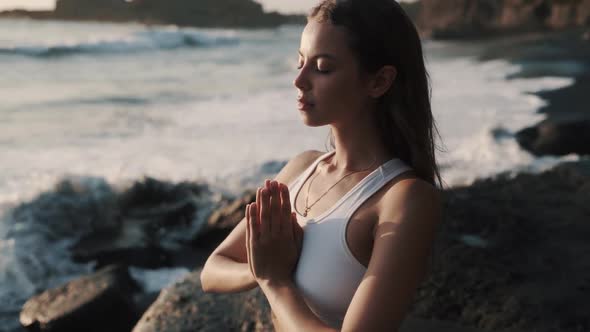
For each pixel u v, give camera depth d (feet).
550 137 35.09
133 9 454.81
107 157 36.58
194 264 23.67
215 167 34.14
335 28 4.66
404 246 4.42
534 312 11.91
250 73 91.56
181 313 10.14
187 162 35.24
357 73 4.69
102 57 106.93
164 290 10.92
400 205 4.55
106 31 173.88
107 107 56.80
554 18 237.45
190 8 458.50
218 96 64.44
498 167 32.04
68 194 26.96
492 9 281.95
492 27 229.86
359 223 4.71
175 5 455.63
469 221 17.20
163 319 10.03
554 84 67.46
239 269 5.44
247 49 146.61
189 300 10.48
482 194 20.56
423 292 12.78
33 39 123.54
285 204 4.80
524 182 22.30
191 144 40.04
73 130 44.75
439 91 62.95
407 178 4.75
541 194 20.92
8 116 50.34
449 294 12.74
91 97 63.26
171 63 105.50
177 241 25.43
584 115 48.03
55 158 36.09
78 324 17.84
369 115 4.93
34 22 234.79
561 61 94.63
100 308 18.12
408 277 4.39
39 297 18.84
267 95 64.59
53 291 19.01
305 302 4.73
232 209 25.64
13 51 98.32
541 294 12.55
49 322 17.63
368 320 4.26
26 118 49.60
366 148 4.99
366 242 4.70
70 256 23.38
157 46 130.31
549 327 11.42
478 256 14.35
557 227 16.96
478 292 12.75
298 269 4.89
